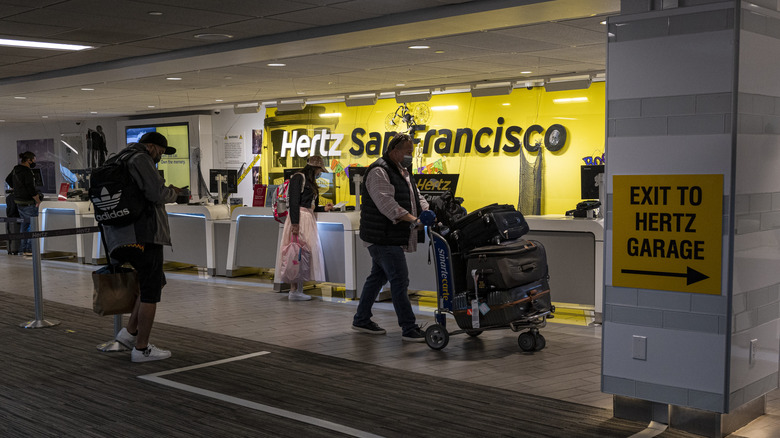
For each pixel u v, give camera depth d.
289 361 5.29
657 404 3.90
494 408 4.18
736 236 3.61
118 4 6.40
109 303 5.42
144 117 18.08
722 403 3.64
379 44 8.30
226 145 17.08
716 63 3.59
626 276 3.92
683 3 3.73
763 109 3.74
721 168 3.59
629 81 3.87
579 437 3.70
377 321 6.81
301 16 7.11
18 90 12.20
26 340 6.08
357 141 15.27
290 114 16.23
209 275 9.98
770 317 3.93
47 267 11.22
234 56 8.88
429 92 12.89
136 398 4.42
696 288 3.70
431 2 6.61
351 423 3.94
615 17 3.90
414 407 4.20
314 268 7.96
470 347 5.70
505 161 13.42
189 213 10.23
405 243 5.75
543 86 12.63
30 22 7.12
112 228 5.14
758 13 3.67
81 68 10.30
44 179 19.81
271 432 3.81
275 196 9.09
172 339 6.05
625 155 3.90
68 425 3.95
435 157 14.31
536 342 5.52
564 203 12.73
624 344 3.95
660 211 3.79
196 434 3.79
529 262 5.50
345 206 8.66
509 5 6.47
